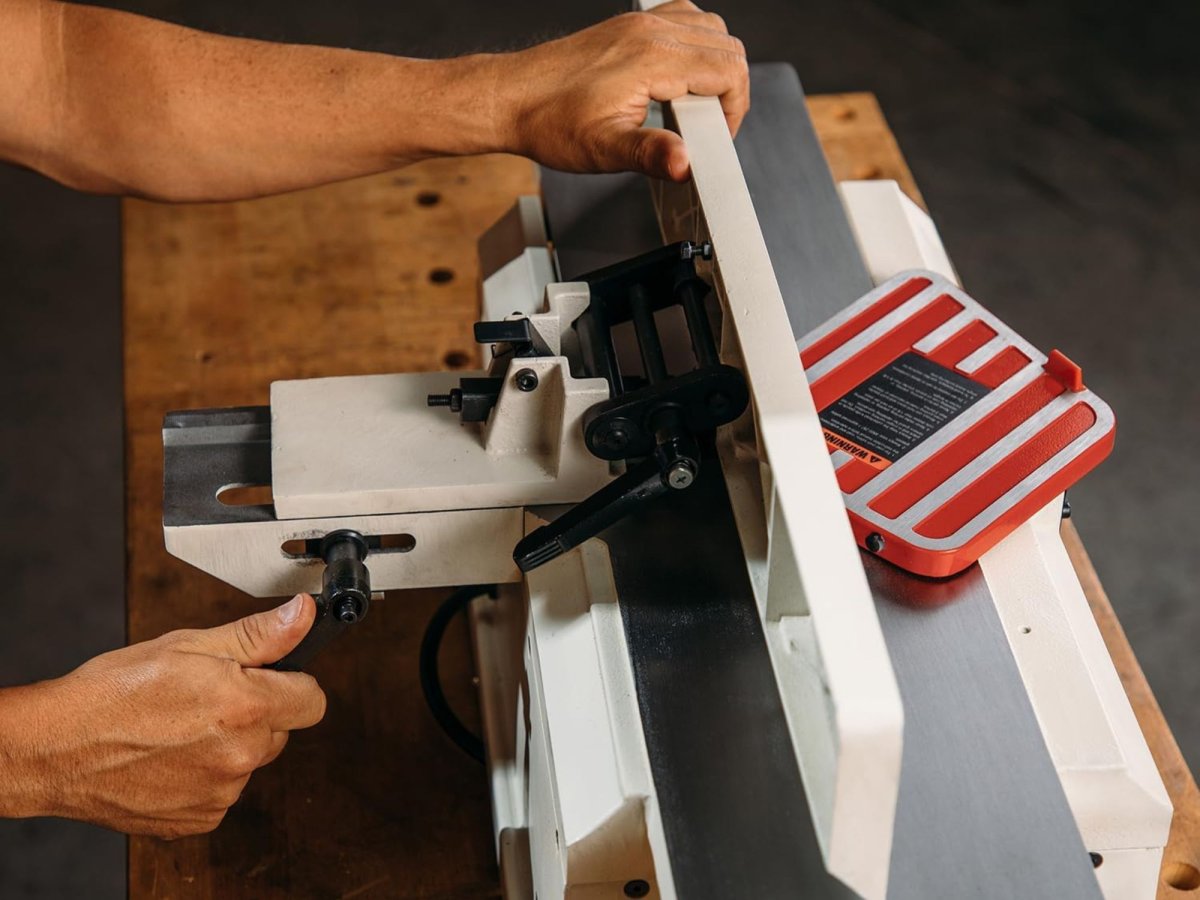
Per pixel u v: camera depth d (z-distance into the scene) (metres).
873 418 0.93
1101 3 3.07
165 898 1.00
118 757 0.87
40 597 2.29
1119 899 0.87
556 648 0.85
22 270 2.63
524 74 1.08
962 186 2.75
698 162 0.94
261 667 0.91
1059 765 0.81
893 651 0.84
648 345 0.92
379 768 1.08
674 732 0.79
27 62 1.12
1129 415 2.43
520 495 0.91
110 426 2.46
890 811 0.65
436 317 1.37
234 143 1.13
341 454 0.92
